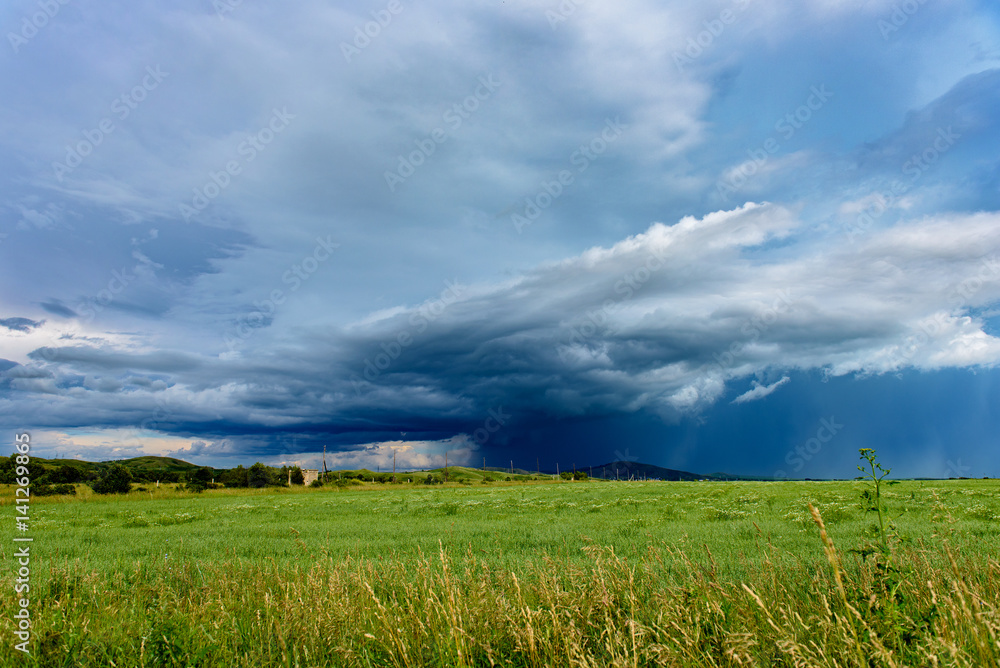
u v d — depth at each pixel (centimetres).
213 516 2698
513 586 554
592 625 464
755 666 343
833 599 447
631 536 1372
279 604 566
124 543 1583
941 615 343
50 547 1459
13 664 460
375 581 671
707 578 576
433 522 2044
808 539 1177
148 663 459
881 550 393
